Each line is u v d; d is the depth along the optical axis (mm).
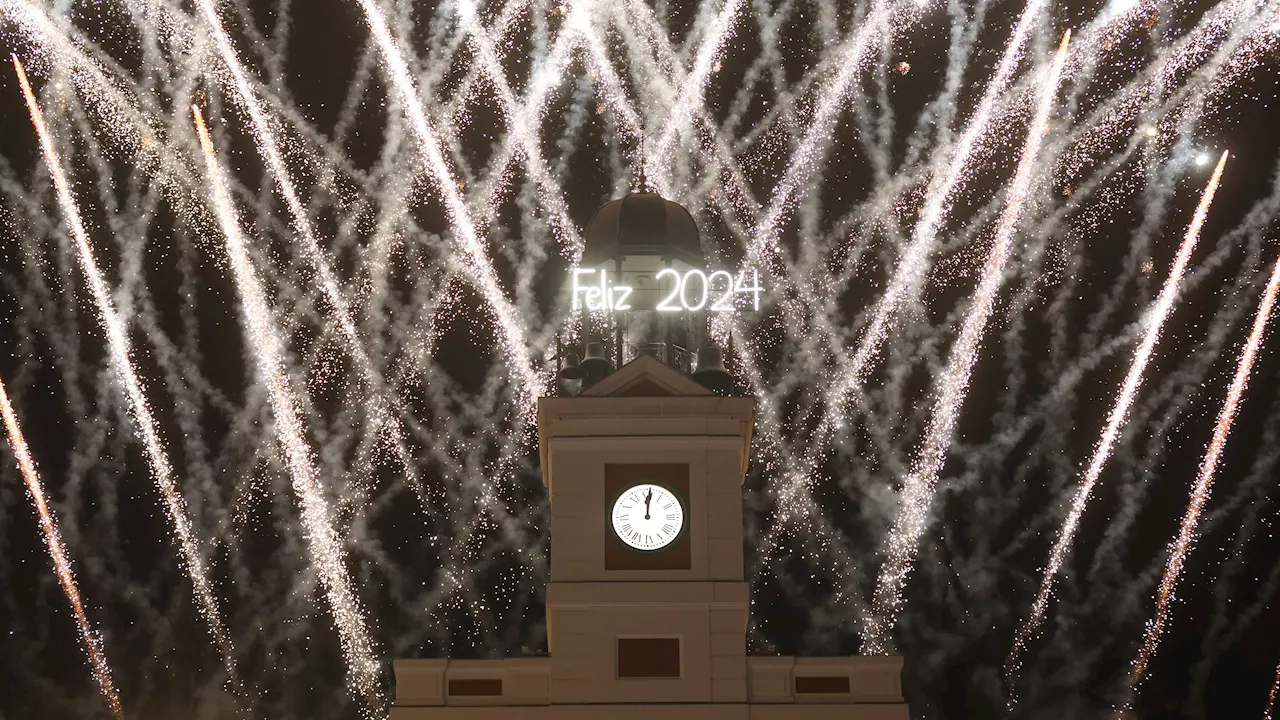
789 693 31297
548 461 33469
